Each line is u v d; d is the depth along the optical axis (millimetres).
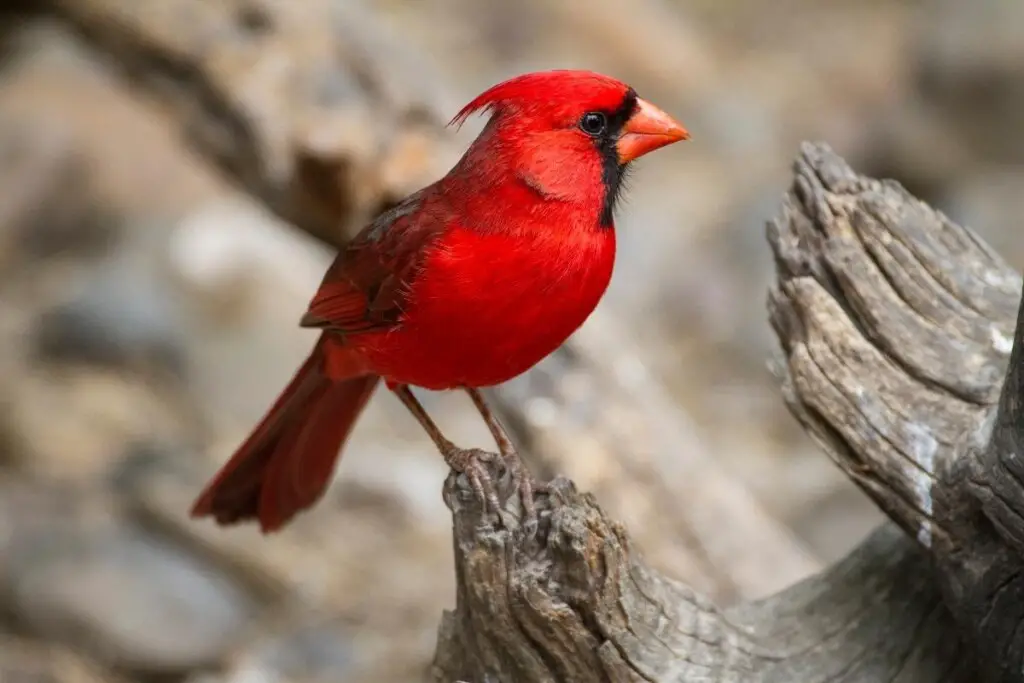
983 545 5566
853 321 6094
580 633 5586
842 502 13531
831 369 5984
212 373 15453
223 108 10500
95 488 13172
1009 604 5492
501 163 6047
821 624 6145
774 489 13875
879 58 20000
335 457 7836
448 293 6113
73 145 18141
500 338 6188
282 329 15992
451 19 20328
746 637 6066
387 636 11281
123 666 11094
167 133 17797
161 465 13359
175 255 16672
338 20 10562
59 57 19172
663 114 6195
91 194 17906
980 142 18594
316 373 7523
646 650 5734
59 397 14961
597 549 5559
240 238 16812
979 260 6203
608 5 20703
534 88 6059
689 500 10289
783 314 6285
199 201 17969
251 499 7902
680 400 15320
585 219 6082
